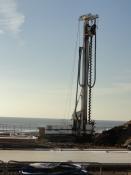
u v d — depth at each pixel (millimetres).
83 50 53625
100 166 25219
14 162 25406
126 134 50000
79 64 53719
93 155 33719
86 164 26156
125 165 27766
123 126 52344
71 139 51281
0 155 32438
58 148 39156
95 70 53625
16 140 41531
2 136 50719
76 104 53781
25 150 36719
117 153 35625
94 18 53875
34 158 30812
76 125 53062
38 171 22953
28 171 23000
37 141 42875
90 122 53281
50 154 33594
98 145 47625
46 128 53156
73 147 40938
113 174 26156
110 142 50312
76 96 53844
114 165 27547
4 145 39969
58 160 29875
